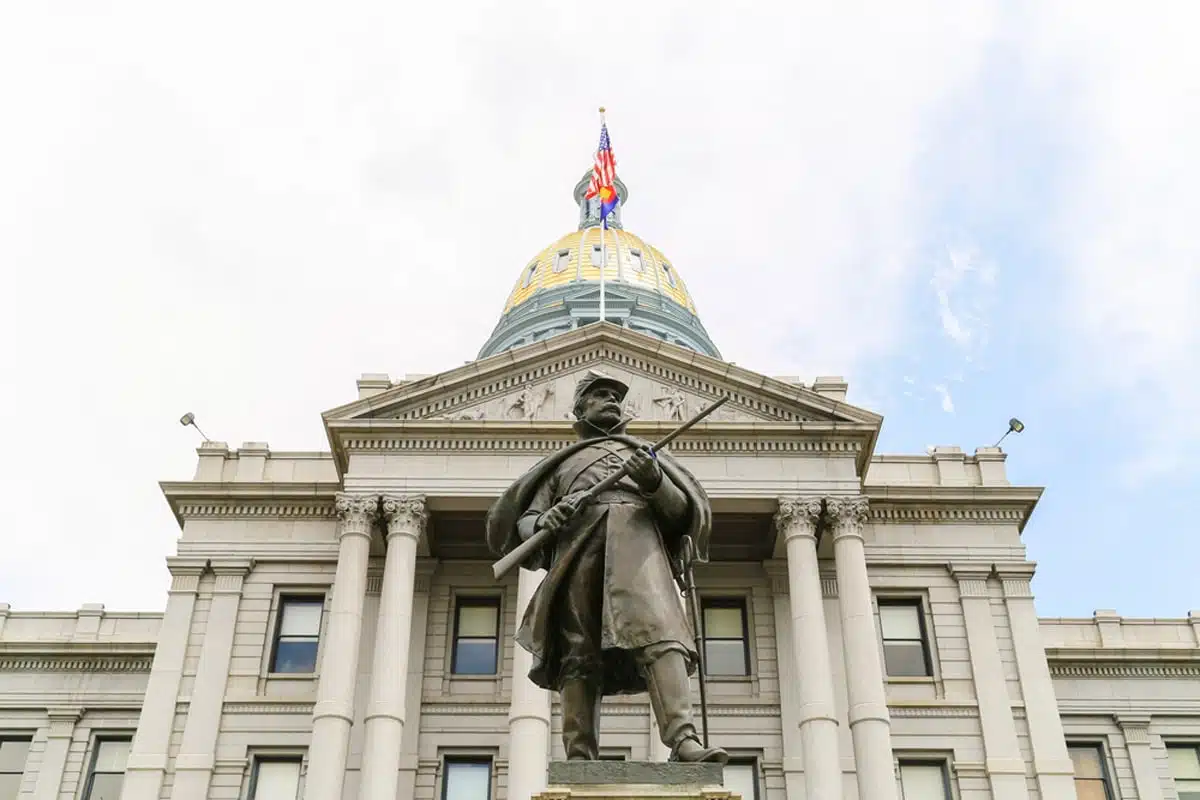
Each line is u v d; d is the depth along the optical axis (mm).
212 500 42594
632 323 75500
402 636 36656
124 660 45531
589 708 6691
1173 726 44156
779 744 38531
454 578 41375
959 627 41031
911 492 42562
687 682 6484
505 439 40031
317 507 42500
